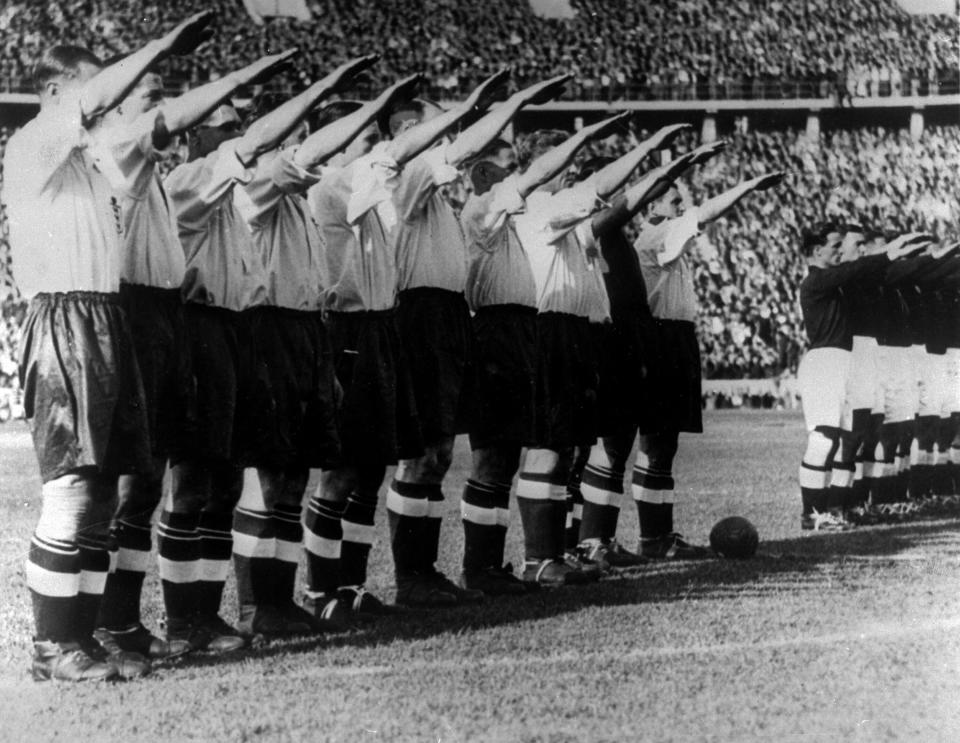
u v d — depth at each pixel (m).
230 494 6.41
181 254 6.19
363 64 6.32
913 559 9.30
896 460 12.92
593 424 8.57
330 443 6.75
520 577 8.64
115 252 5.82
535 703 5.42
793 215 30.50
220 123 6.48
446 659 6.16
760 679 5.87
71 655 5.72
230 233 6.43
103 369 5.65
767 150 31.05
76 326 5.64
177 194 6.25
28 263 5.73
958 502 13.41
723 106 31.00
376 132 7.26
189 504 6.22
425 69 29.48
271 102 7.27
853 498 12.11
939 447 13.82
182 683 5.68
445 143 7.82
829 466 11.41
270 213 6.73
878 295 12.13
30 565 5.73
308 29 29.28
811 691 5.68
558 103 30.53
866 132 31.23
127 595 6.14
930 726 5.25
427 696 5.50
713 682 5.81
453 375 7.66
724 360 29.17
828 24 31.52
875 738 5.10
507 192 7.97
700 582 8.32
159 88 6.07
